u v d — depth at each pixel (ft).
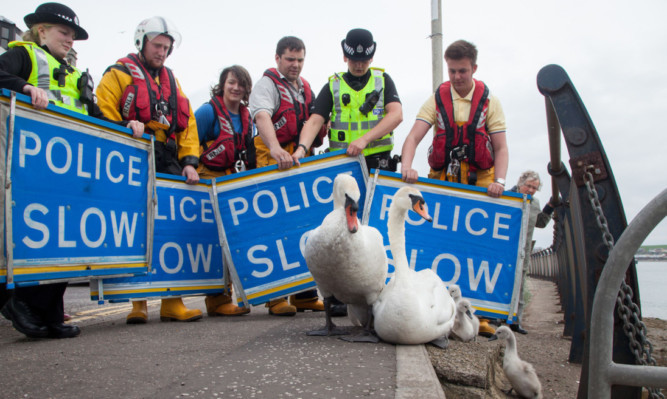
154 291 19.80
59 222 14.89
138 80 18.99
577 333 18.88
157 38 18.88
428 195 19.40
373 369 11.09
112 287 18.83
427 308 13.56
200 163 23.18
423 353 12.64
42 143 14.43
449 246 19.17
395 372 10.86
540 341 22.72
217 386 9.95
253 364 11.60
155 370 11.22
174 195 20.77
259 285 19.63
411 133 20.04
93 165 16.15
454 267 19.10
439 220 19.29
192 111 21.20
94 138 16.20
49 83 15.84
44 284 15.21
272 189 20.01
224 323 18.95
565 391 15.87
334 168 20.27
